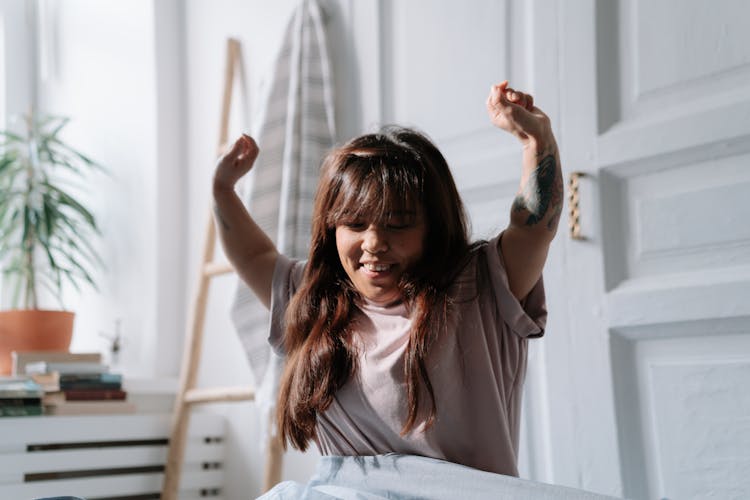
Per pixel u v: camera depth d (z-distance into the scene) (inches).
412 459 42.0
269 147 91.7
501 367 44.0
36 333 104.8
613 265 67.3
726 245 61.5
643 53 66.9
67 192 130.6
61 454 90.4
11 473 86.7
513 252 43.6
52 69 134.5
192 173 113.7
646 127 65.6
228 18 109.5
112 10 124.1
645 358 65.3
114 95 123.0
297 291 47.9
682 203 63.9
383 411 42.5
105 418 95.0
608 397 66.3
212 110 111.3
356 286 44.1
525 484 39.4
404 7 86.4
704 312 61.4
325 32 92.3
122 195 120.2
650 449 64.3
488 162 76.3
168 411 106.6
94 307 123.2
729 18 62.4
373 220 41.8
